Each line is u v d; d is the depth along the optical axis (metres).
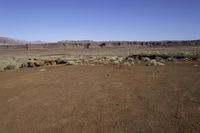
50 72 21.98
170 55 43.03
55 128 7.10
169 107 8.69
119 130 6.71
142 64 29.89
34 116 8.38
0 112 9.10
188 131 6.35
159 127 6.75
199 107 8.51
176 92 11.18
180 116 7.59
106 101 9.99
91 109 8.91
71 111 8.77
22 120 8.00
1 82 16.86
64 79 16.89
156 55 44.72
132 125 7.03
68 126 7.23
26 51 149.62
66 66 28.59
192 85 12.93
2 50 165.88
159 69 22.25
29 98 11.20
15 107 9.70
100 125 7.18
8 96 11.90
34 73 21.72
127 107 8.95
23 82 16.28
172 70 21.22
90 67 26.20
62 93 11.96
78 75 18.98
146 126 6.88
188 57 38.50
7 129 7.21
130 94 11.11
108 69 23.27
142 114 8.02
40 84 15.05
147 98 10.20
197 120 7.16
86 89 12.79
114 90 12.23
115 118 7.75
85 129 6.92
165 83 13.85
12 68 29.59
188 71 20.20
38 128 7.16
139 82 14.52
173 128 6.62
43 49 177.38
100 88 12.94
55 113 8.61
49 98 10.98
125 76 17.58
